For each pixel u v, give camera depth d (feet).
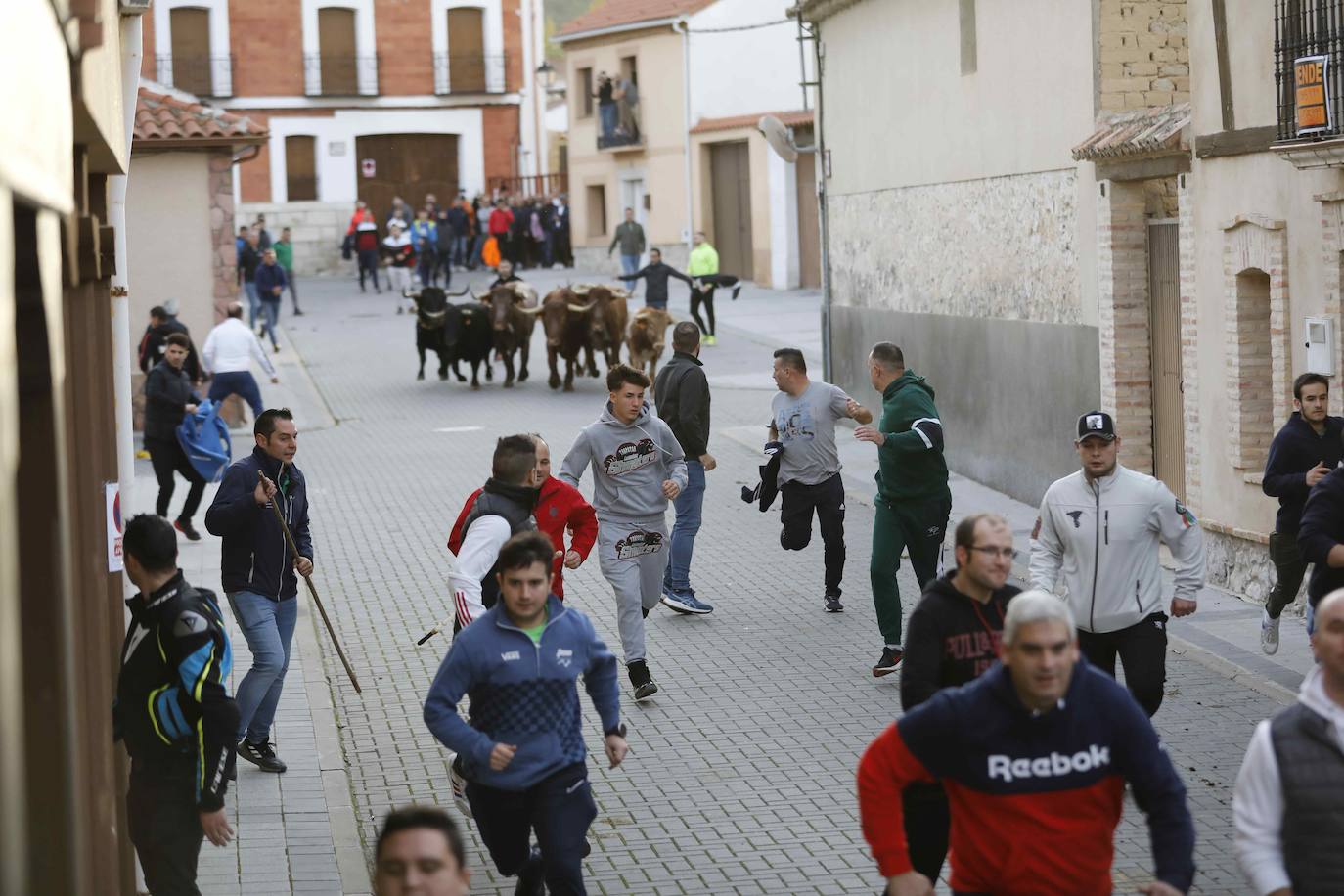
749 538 54.65
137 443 77.05
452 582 25.82
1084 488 28.32
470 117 186.50
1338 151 37.22
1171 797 17.07
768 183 146.92
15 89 10.61
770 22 158.20
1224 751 31.40
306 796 30.12
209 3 176.35
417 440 78.54
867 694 36.32
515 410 88.17
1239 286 43.57
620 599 35.81
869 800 17.33
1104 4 51.65
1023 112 57.98
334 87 180.86
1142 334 51.42
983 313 62.75
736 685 37.27
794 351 42.78
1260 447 43.80
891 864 17.20
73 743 12.35
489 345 97.25
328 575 50.31
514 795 21.77
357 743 33.73
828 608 44.01
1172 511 28.19
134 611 21.80
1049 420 57.06
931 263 67.97
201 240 80.69
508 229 175.83
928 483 36.94
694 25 156.15
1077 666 17.20
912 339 70.69
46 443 12.46
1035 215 57.36
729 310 131.44
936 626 21.33
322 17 180.45
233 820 28.86
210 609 21.75
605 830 28.19
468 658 21.52
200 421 55.16
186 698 21.40
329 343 119.55
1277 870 16.47
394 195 185.26
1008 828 17.08
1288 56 39.65
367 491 65.51
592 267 174.09
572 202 176.55
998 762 16.97
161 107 80.59
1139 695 28.17
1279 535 35.47
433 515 60.08
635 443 35.76
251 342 71.41
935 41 66.13
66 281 18.80
